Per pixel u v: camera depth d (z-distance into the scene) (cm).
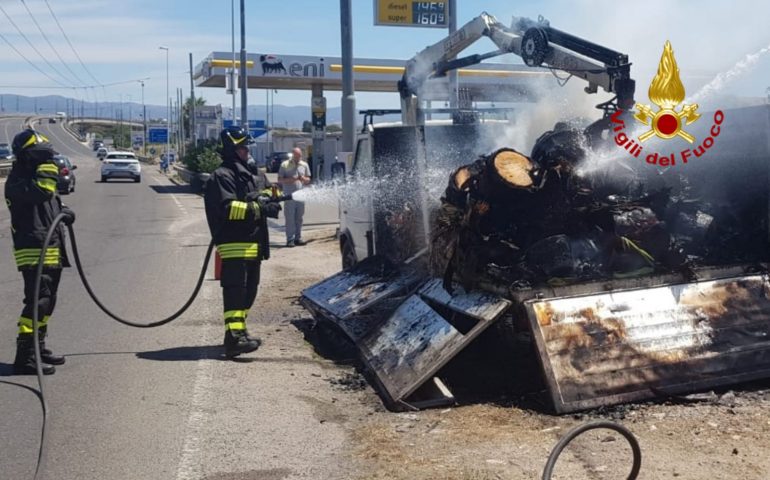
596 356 560
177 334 845
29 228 684
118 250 1592
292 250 1573
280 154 5044
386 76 3291
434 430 534
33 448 520
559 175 629
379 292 789
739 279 626
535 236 631
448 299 657
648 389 557
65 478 473
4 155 6531
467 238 638
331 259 1433
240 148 757
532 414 553
